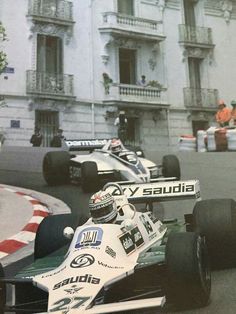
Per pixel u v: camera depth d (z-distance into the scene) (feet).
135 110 88.07
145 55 91.09
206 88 98.68
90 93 82.99
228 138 61.67
